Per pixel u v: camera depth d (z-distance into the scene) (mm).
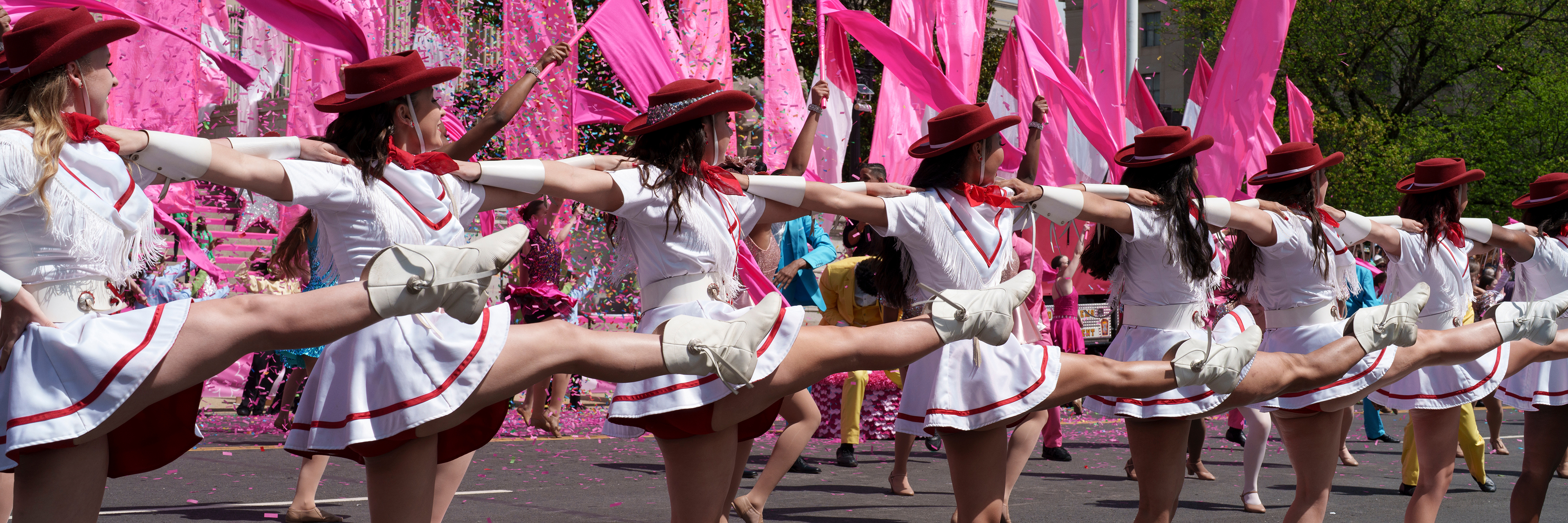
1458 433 4672
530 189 3172
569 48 3539
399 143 3076
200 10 8250
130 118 7945
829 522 5277
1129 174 3992
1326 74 24469
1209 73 12852
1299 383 3914
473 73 11031
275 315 2582
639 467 6855
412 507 2893
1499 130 23438
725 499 3393
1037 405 3514
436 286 2633
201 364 2521
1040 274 6980
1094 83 10516
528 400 8805
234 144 2734
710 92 3396
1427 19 24031
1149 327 3914
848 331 3338
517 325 2947
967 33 9102
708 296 3398
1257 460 5785
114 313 2652
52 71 2539
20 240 2496
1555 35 25016
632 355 3008
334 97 2992
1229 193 11047
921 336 3338
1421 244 4668
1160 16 31984
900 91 8836
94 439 2496
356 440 2730
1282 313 4297
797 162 4465
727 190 3479
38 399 2402
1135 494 6230
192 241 5184
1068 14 30484
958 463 3652
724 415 3213
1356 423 11250
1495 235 4961
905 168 8820
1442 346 4277
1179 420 3797
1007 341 3562
